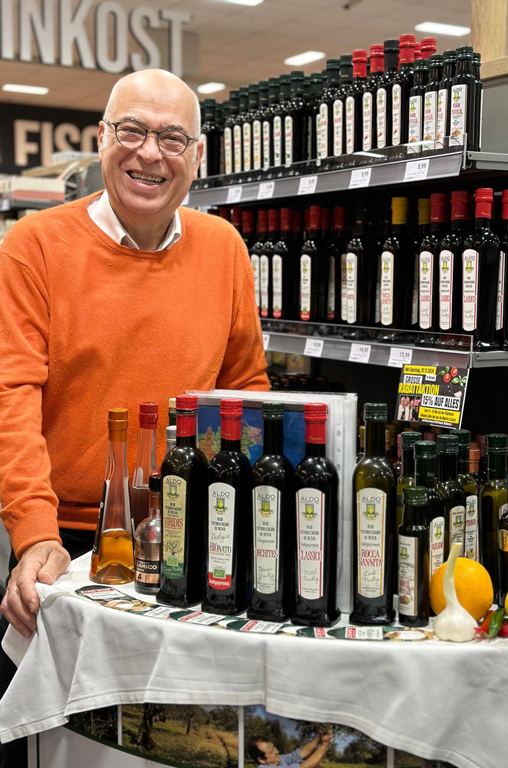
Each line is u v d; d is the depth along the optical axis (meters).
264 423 1.48
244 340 2.32
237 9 9.58
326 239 3.01
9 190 5.76
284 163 3.03
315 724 1.39
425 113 2.43
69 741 1.60
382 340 2.59
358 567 1.47
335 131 2.75
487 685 1.35
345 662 1.36
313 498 1.43
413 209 2.76
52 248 2.03
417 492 1.45
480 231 2.36
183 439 1.55
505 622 1.43
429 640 1.39
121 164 1.99
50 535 1.76
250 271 2.32
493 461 1.66
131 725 1.50
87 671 1.51
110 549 1.69
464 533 1.62
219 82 12.84
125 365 2.06
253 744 1.42
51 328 2.02
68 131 13.02
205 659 1.42
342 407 1.49
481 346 2.33
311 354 2.82
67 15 8.73
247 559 1.53
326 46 11.21
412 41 2.54
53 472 2.07
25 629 1.66
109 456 1.70
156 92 1.98
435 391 2.30
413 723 1.34
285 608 1.49
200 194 3.33
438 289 2.45
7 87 11.76
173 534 1.54
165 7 9.50
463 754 1.36
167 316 2.10
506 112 2.60
